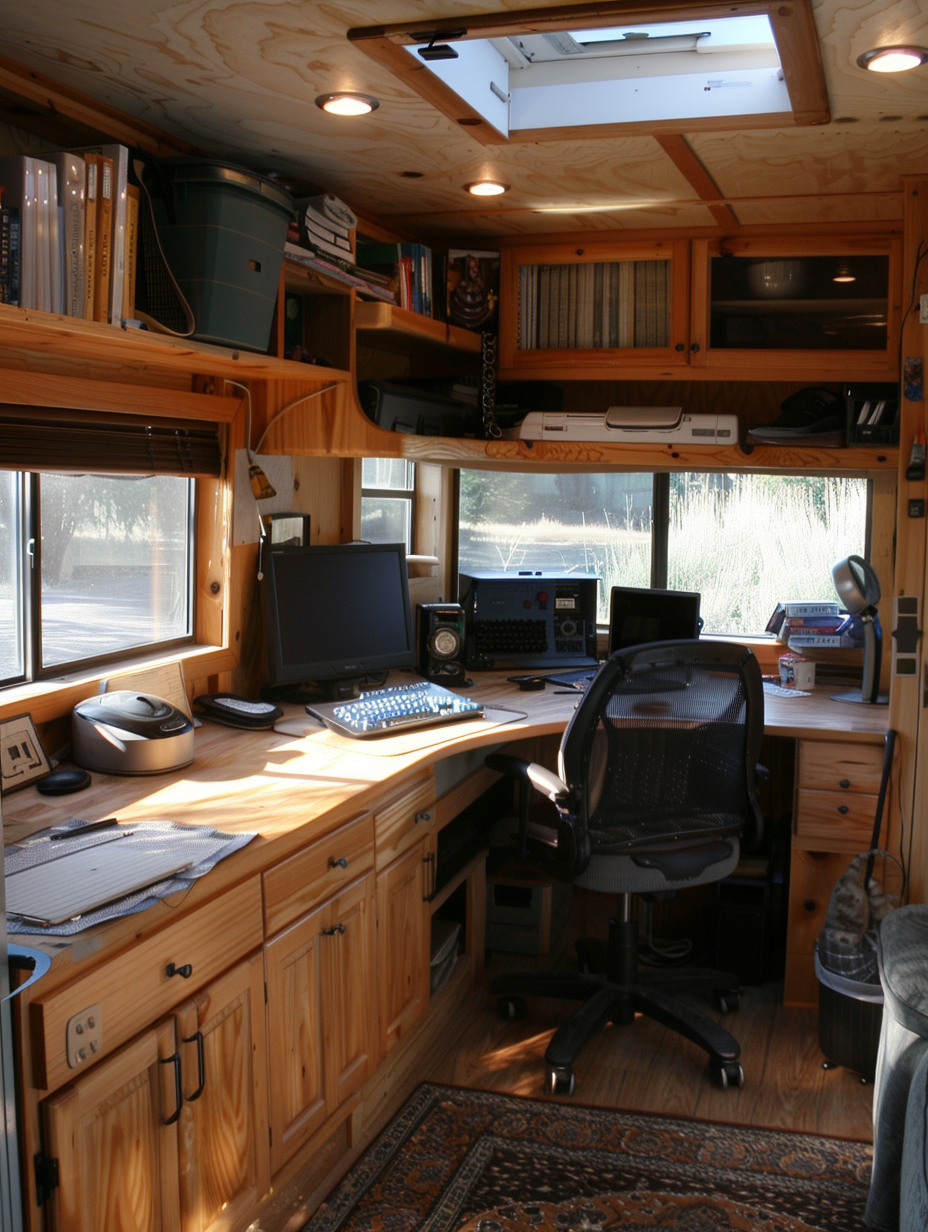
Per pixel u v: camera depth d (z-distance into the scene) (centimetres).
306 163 253
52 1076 135
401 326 279
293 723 270
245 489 272
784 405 321
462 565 390
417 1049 270
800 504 356
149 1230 157
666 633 335
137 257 205
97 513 233
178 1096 160
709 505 364
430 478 378
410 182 269
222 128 228
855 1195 219
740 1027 290
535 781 254
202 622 272
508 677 340
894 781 284
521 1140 236
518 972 295
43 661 220
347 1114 222
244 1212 181
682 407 352
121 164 179
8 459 195
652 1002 276
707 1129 241
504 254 326
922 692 278
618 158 244
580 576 357
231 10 169
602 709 245
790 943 299
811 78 191
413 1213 211
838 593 315
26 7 168
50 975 135
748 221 303
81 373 213
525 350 327
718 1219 210
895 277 301
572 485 377
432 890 264
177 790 209
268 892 185
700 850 267
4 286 161
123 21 173
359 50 183
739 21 197
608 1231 206
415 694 285
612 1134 238
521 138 227
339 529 327
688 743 260
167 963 158
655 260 317
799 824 293
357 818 219
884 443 303
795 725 290
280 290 237
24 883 155
